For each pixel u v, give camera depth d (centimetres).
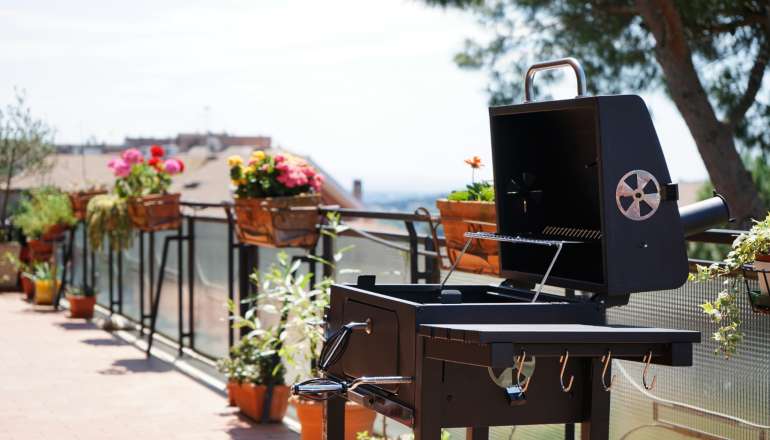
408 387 234
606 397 246
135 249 947
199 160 2681
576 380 247
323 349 257
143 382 681
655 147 240
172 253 841
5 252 1275
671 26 783
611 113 237
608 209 236
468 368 234
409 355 231
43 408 600
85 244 1033
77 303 1012
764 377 278
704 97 795
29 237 1202
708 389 298
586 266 258
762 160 830
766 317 277
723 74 833
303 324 483
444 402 233
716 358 294
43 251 1189
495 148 275
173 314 840
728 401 290
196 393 645
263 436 531
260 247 644
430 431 229
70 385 670
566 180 268
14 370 724
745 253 257
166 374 711
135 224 781
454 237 368
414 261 439
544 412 244
